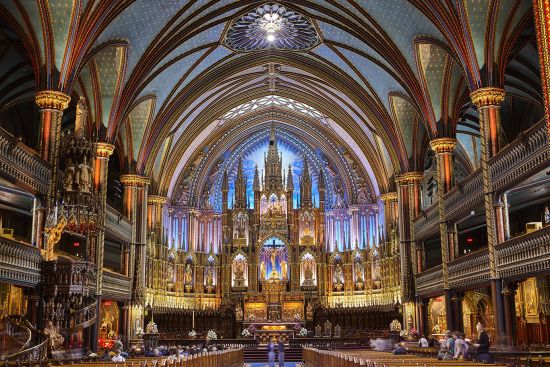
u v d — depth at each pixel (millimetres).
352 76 35938
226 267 44281
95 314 25750
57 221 21266
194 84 36188
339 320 43031
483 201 23531
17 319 21000
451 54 25406
